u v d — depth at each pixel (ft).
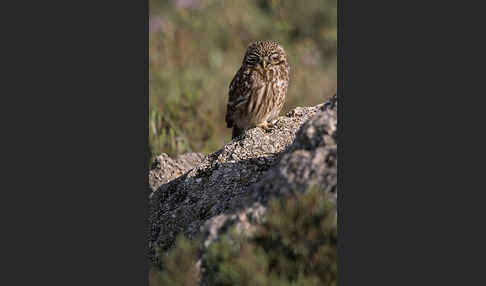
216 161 32.76
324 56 66.54
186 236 29.32
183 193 32.27
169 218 31.17
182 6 69.10
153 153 42.68
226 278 25.58
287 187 26.07
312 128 26.73
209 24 68.54
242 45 67.26
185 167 37.01
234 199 30.01
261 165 31.48
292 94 56.90
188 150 45.78
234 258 25.63
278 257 25.71
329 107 28.07
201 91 55.62
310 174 25.99
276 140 33.35
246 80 40.45
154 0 69.67
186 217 30.76
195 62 62.80
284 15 70.44
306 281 25.30
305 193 25.73
